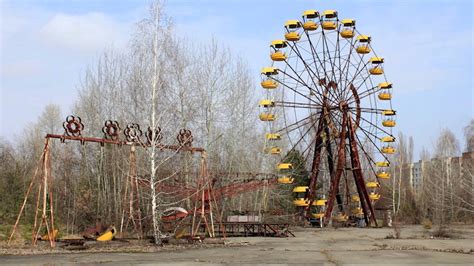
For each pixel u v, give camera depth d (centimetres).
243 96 5384
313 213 4800
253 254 2172
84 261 1897
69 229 3844
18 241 2639
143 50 3375
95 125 4534
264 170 5175
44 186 2436
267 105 4588
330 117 4697
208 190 3114
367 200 4691
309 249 2430
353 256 2119
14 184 3803
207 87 4584
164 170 3334
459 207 5756
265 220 4041
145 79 3619
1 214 3584
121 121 4006
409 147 7944
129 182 3288
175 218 3100
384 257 2083
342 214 4803
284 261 1927
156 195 2611
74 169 4791
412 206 6681
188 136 3075
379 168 5803
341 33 4697
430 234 3616
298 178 5509
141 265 1784
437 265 1830
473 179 5950
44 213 2445
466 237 3350
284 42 4600
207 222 3303
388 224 4875
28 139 6159
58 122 6225
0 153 5891
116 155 4088
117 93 4616
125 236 2897
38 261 1889
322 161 5097
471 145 7225
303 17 4631
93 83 5466
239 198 4709
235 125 4903
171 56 3709
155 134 2644
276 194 5091
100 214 4081
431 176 6850
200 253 2205
